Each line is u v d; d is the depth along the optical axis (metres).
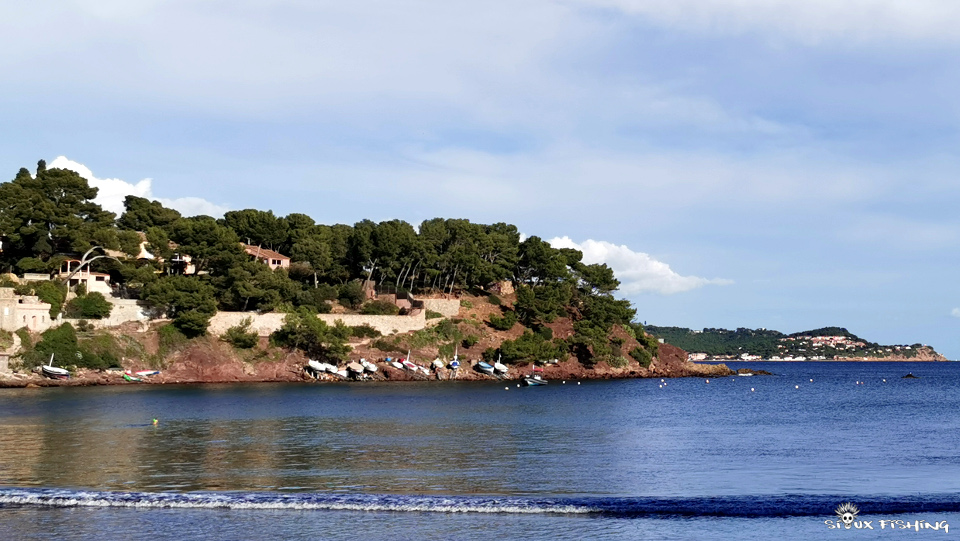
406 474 55.53
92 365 134.88
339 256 186.38
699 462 61.28
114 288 154.25
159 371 141.62
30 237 149.12
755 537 41.56
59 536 40.56
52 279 144.25
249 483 52.00
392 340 165.62
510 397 125.69
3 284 136.25
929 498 48.31
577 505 46.22
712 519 44.47
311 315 154.88
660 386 166.62
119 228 178.25
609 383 174.25
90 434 73.56
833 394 158.75
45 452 63.22
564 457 63.28
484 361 172.62
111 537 40.47
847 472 57.38
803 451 67.31
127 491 49.06
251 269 158.38
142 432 75.19
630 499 47.44
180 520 43.56
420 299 185.38
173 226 160.25
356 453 64.06
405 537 40.94
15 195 146.75
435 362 164.12
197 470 56.25
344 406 104.50
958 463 61.16
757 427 87.00
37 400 106.88
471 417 93.12
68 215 152.50
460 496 48.06
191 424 82.00
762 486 52.31
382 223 191.50
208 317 147.75
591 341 188.62
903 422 94.62
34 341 131.12
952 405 126.12
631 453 65.62
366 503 46.50
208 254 156.50
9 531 41.38
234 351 149.25
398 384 151.25
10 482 51.81
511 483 52.81
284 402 108.75
